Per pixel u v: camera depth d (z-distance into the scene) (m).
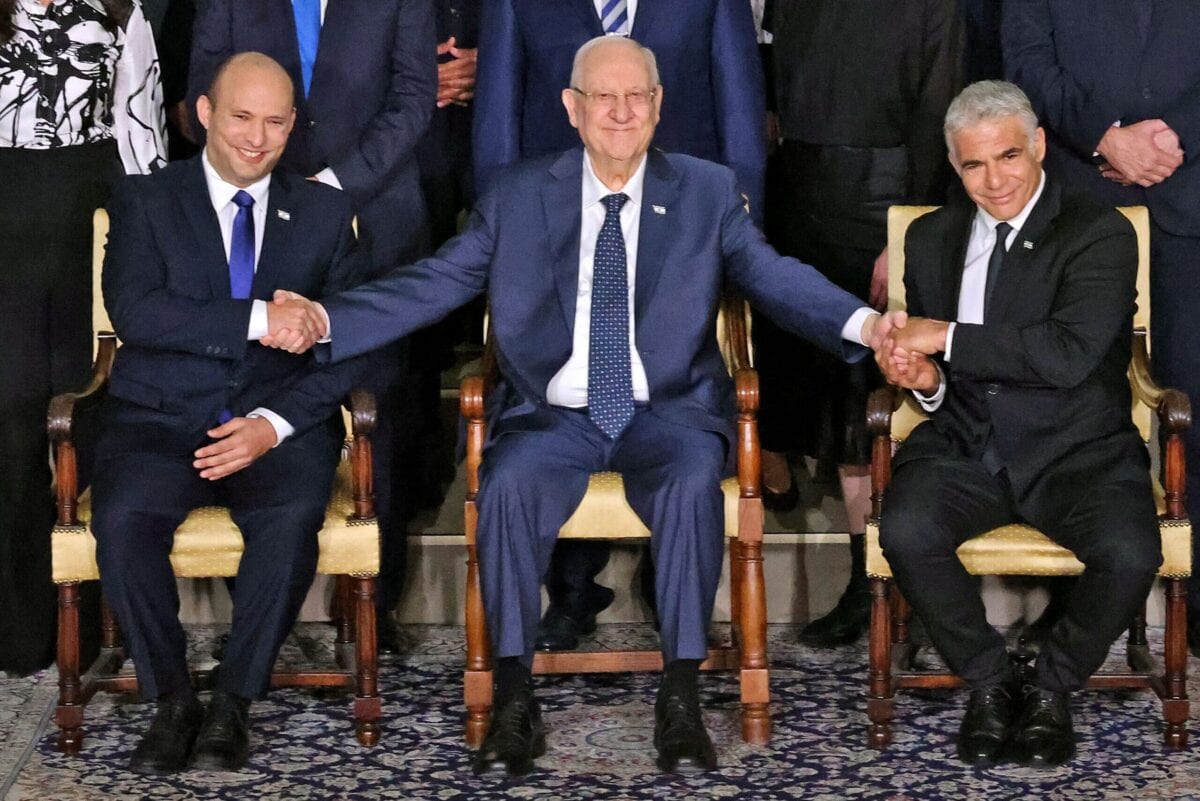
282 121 4.84
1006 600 5.69
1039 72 5.49
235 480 4.79
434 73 5.55
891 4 5.52
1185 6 5.30
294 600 4.64
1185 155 5.32
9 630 5.37
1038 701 4.62
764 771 4.57
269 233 4.96
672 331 4.89
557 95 5.38
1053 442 4.73
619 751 4.72
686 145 5.45
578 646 5.48
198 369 4.89
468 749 4.75
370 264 5.58
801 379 5.83
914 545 4.56
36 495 5.37
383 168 5.45
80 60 5.27
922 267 4.95
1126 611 4.50
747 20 5.44
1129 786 4.43
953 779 4.49
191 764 4.62
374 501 5.20
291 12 5.42
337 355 4.87
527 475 4.66
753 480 4.71
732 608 5.23
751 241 4.96
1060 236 4.78
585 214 4.96
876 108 5.60
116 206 4.96
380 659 5.45
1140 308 4.99
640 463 4.76
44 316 5.36
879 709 4.71
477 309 6.94
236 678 4.62
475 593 4.75
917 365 4.79
